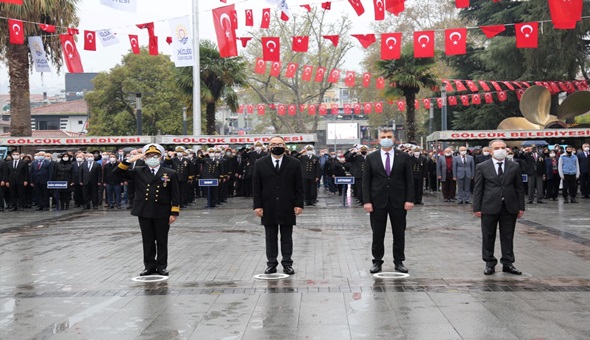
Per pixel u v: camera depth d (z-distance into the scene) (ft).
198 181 85.92
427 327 23.62
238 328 23.89
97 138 92.58
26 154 90.38
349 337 22.47
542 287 30.83
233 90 116.57
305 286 31.58
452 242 46.98
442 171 85.51
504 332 22.84
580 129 92.32
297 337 22.56
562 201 85.30
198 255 42.11
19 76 93.40
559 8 58.03
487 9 158.51
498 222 35.32
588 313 25.55
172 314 26.25
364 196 35.53
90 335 23.39
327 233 52.90
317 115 192.03
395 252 35.63
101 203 88.28
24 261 41.22
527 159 82.33
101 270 37.35
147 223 35.17
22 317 26.23
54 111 280.72
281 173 35.09
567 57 138.21
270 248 35.53
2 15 87.81
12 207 84.89
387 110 211.00
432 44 64.90
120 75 194.80
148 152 34.96
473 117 160.97
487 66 153.38
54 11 91.50
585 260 38.70
